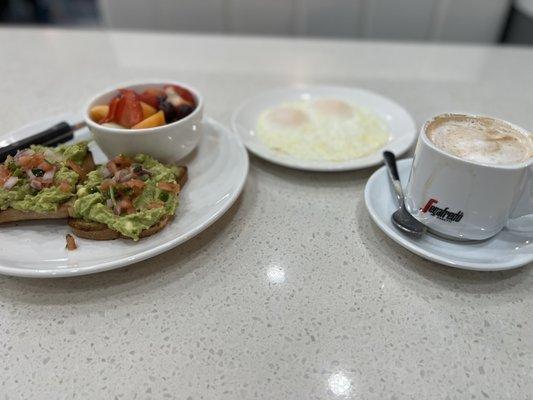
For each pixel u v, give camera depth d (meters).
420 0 2.00
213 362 0.47
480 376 0.46
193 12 2.07
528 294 0.55
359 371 0.46
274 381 0.45
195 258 0.60
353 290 0.56
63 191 0.60
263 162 0.82
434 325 0.51
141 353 0.48
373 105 0.99
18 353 0.48
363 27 2.08
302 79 1.23
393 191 0.68
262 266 0.59
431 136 0.57
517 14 1.97
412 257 0.61
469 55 1.41
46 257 0.56
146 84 0.83
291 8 2.03
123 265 0.53
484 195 0.52
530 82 1.21
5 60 1.30
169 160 0.74
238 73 1.26
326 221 0.68
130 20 2.13
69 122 0.86
